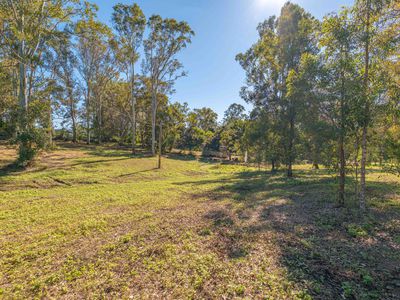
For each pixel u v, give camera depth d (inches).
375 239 193.8
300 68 308.5
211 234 212.8
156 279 141.2
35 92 717.3
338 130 258.8
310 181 518.3
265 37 728.3
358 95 234.2
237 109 1603.1
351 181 482.3
